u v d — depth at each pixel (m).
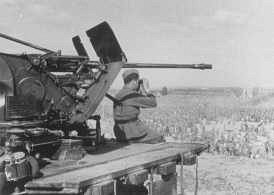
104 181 5.88
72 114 7.46
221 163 18.41
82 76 7.71
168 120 41.91
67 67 7.68
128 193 8.70
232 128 34.66
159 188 7.92
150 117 45.78
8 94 6.62
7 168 5.48
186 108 59.62
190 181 14.52
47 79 7.25
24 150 6.07
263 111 48.38
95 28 8.07
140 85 9.95
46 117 7.08
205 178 15.02
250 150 20.56
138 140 9.70
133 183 6.60
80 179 5.46
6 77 6.64
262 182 14.56
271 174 15.96
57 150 7.07
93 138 8.63
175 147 9.10
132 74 9.80
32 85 6.89
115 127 9.84
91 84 7.70
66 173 5.94
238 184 14.22
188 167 17.30
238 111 49.75
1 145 6.41
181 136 29.03
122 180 6.41
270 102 56.16
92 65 7.74
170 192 8.35
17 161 5.57
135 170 6.68
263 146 23.16
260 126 34.66
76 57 7.51
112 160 7.14
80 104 7.55
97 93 7.48
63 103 7.41
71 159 7.04
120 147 8.91
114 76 7.54
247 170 16.67
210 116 45.72
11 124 6.26
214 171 16.41
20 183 5.78
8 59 6.81
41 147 6.89
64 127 7.91
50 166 6.48
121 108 9.74
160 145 9.35
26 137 6.36
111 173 6.02
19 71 6.82
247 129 31.84
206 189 13.41
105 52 8.05
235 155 20.58
